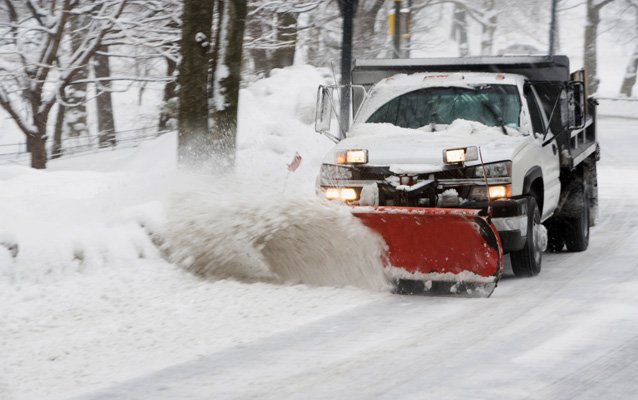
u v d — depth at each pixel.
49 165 76.38
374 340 21.38
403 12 74.94
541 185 31.02
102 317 24.56
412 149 28.14
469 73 33.34
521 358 19.48
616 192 56.91
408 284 27.67
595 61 186.00
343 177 28.34
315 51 99.12
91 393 17.81
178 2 71.31
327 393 17.31
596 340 20.97
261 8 76.38
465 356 19.72
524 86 32.31
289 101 68.31
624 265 31.77
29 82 70.00
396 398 16.88
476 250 26.02
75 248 29.48
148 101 155.88
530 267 29.30
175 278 28.78
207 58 38.59
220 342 21.53
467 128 29.69
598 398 16.81
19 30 70.31
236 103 39.00
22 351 21.53
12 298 26.39
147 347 21.34
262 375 18.64
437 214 25.45
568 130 32.41
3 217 32.44
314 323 23.28
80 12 69.44
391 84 33.03
